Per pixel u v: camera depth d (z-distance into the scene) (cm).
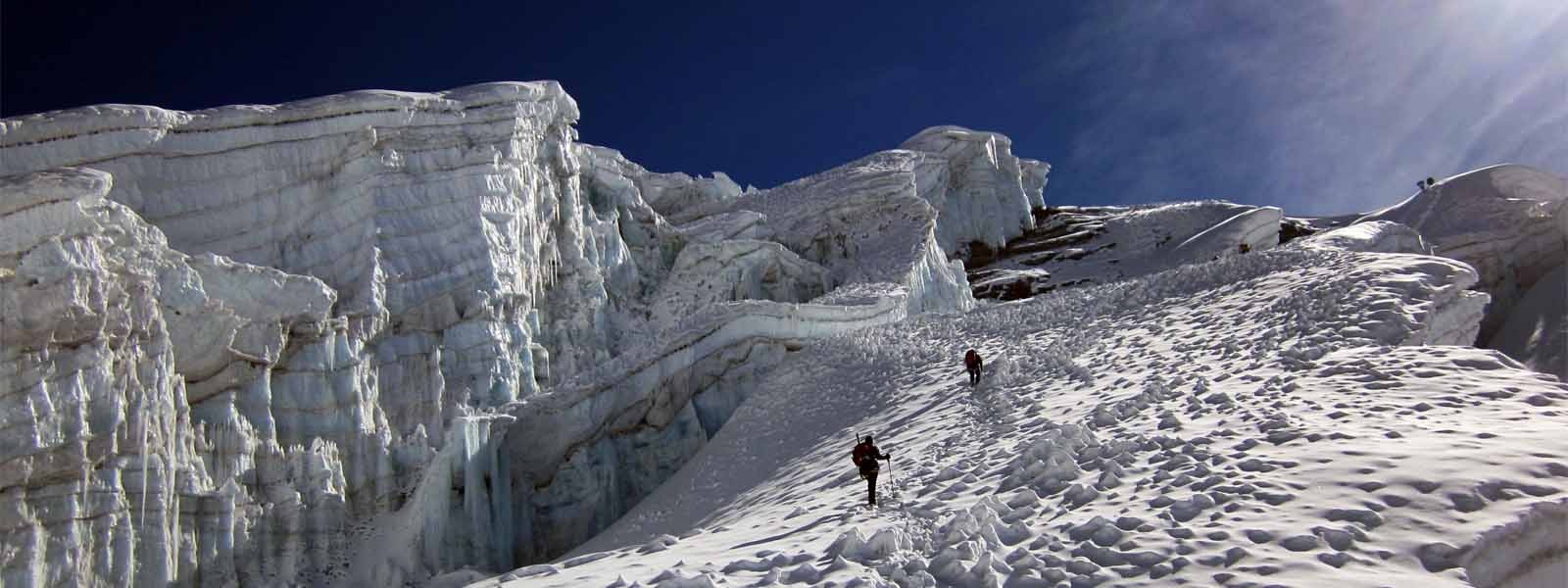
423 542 2288
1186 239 7088
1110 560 871
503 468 2653
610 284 4153
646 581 1019
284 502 2259
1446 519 838
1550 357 3597
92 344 1966
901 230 5588
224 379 2333
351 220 3036
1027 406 1998
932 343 3177
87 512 1891
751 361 3372
